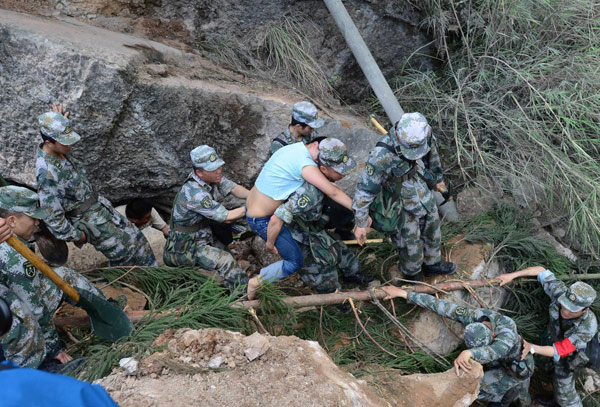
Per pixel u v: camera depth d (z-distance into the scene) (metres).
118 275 4.16
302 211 3.62
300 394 2.62
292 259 3.92
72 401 1.27
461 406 3.70
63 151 3.65
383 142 3.66
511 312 5.01
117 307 3.39
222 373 2.72
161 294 4.15
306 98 5.22
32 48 3.90
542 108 5.30
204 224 4.18
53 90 3.96
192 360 2.79
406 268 4.37
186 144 4.55
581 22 5.61
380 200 3.93
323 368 2.86
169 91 4.30
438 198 5.36
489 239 5.11
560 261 5.18
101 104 4.05
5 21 4.03
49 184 3.65
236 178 4.92
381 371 3.76
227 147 4.79
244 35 5.57
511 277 4.76
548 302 5.06
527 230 5.34
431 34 5.98
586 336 4.48
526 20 5.65
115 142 4.27
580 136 5.38
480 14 5.70
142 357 2.84
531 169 5.42
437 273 4.66
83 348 3.49
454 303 4.33
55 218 3.71
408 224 4.11
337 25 5.48
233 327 3.65
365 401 2.71
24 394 1.24
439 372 4.17
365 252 4.98
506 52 5.71
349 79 5.84
